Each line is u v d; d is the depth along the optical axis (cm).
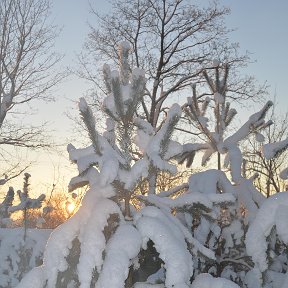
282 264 598
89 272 364
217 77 803
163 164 396
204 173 614
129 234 377
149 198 430
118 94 421
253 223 439
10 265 586
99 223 381
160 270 458
